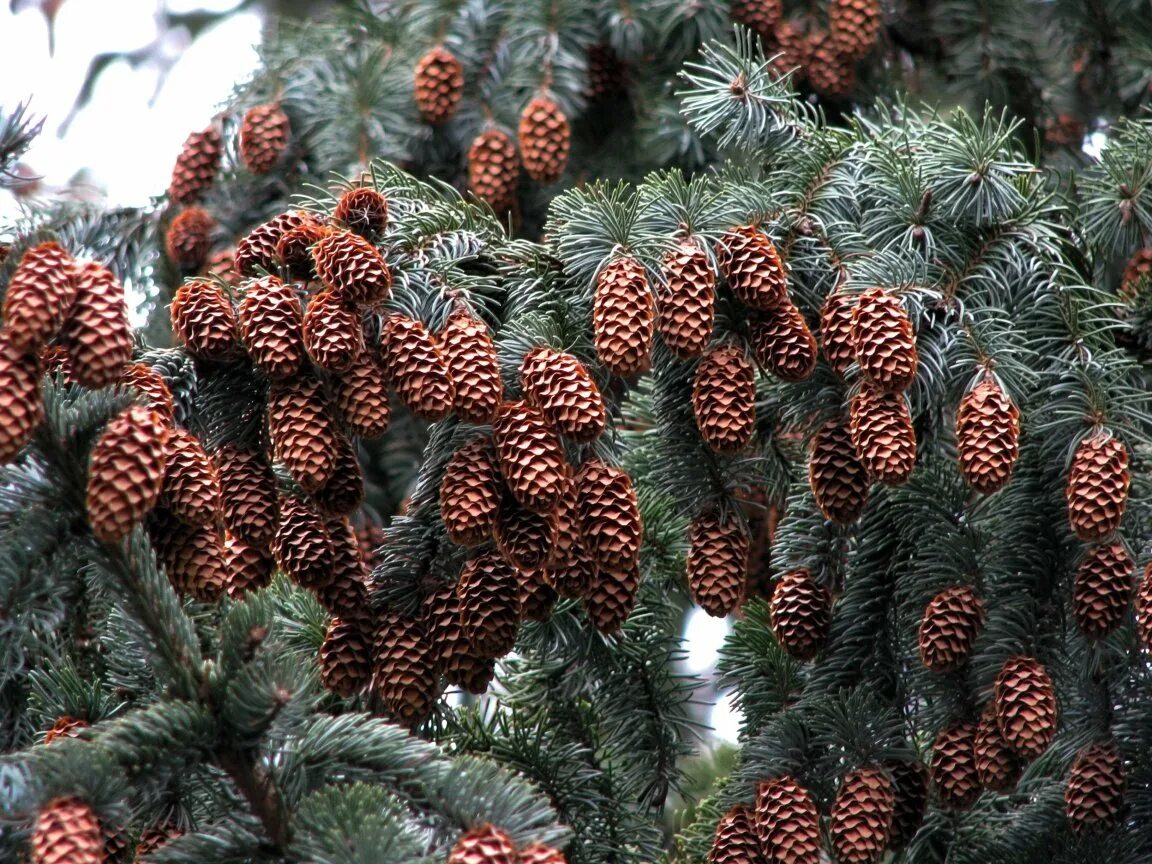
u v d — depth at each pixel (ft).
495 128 21.74
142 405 10.80
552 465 11.71
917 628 14.40
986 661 13.60
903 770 13.58
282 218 13.21
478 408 11.73
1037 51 23.47
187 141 22.00
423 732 14.52
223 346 12.06
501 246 13.84
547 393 11.96
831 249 14.02
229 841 10.40
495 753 15.06
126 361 10.55
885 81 23.50
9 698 14.12
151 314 22.30
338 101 21.75
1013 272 14.38
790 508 15.29
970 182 13.92
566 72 21.90
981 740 13.23
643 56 22.68
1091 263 16.05
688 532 15.75
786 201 14.35
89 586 12.21
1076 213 16.20
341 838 9.70
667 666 15.99
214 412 12.48
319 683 12.60
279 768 10.62
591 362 13.19
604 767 15.80
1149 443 13.98
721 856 13.24
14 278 10.01
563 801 14.96
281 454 11.81
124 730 9.99
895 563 14.82
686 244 13.01
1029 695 12.99
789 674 15.15
